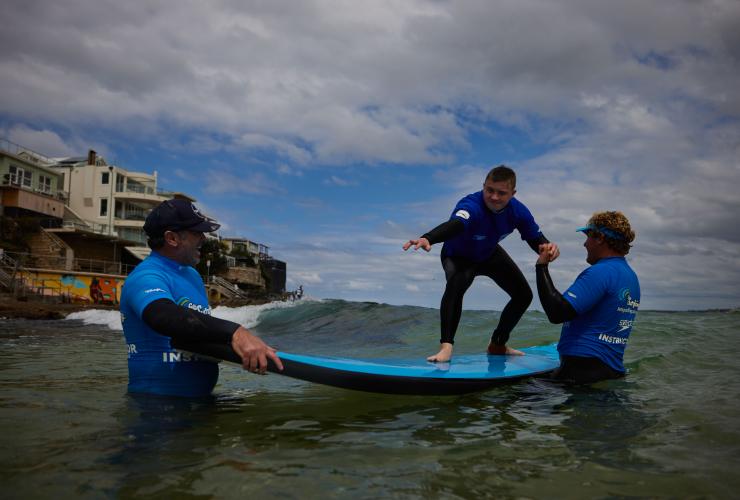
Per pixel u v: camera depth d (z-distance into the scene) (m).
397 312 10.70
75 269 33.22
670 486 1.70
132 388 2.98
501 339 4.70
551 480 1.75
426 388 3.16
